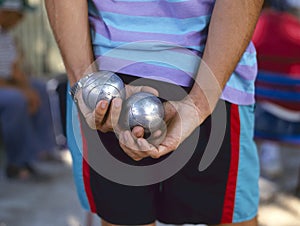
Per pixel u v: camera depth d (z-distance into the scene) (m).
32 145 4.35
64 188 4.19
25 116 4.29
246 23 1.51
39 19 6.01
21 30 5.86
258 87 3.87
